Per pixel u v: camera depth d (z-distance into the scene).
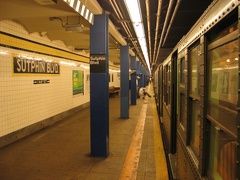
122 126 7.66
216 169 1.64
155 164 4.36
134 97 13.24
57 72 8.35
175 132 4.62
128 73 9.06
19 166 4.20
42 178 3.73
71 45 9.46
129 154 4.91
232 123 1.22
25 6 3.95
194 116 2.32
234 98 1.20
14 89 5.69
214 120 1.53
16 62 5.74
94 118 4.73
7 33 5.36
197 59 2.07
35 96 6.75
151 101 15.30
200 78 1.82
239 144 1.02
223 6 1.26
